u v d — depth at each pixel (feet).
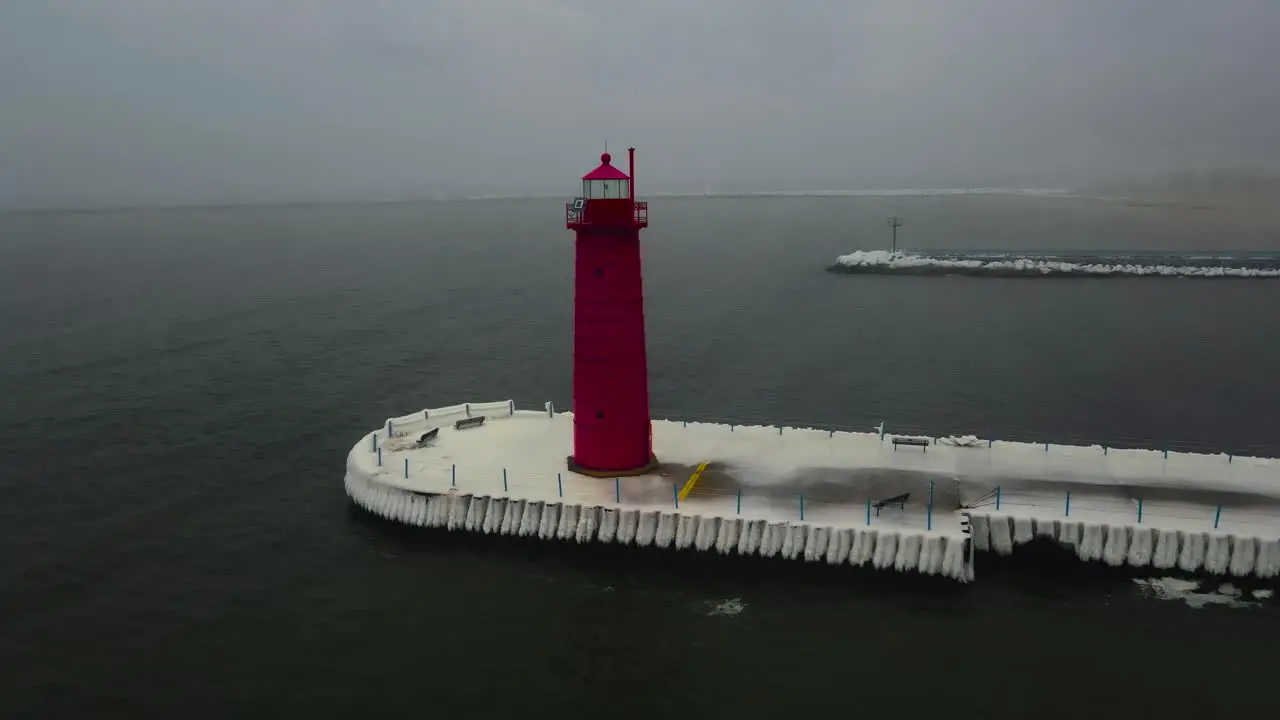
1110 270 446.60
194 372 232.32
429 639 105.60
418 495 131.03
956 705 92.38
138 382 220.84
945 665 99.09
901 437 146.82
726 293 384.88
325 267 499.10
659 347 267.39
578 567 121.19
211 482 153.99
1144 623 106.01
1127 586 113.29
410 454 145.28
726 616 109.40
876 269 466.70
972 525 119.55
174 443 174.09
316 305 345.72
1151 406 201.77
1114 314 331.98
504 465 140.15
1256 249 555.28
